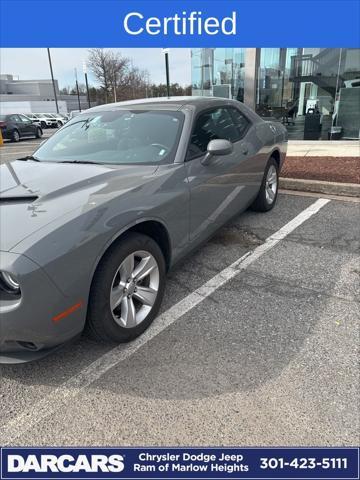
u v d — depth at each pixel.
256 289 3.47
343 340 2.78
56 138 3.98
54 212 2.39
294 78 12.22
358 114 11.59
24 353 2.31
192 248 3.51
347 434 2.10
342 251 4.15
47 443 2.11
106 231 2.43
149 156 3.33
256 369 2.54
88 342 2.85
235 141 4.25
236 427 2.15
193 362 2.62
